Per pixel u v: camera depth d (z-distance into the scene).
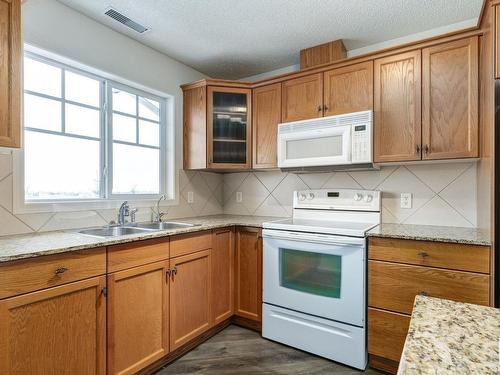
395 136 2.13
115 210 2.35
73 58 2.08
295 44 2.54
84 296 1.53
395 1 1.97
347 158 2.21
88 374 1.54
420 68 2.05
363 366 1.94
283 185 2.97
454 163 2.23
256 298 2.46
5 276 1.25
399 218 2.41
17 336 1.29
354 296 1.96
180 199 2.90
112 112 2.43
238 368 1.98
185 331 2.11
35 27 1.89
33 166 1.99
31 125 1.97
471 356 0.54
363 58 2.24
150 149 2.75
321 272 2.10
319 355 2.10
